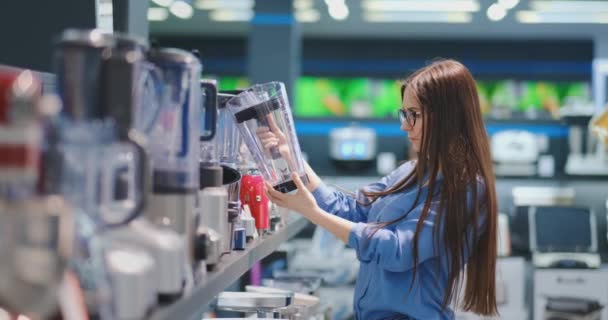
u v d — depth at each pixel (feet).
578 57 42.22
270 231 8.48
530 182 21.45
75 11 7.84
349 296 17.33
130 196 3.98
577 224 18.88
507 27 37.81
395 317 8.05
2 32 7.86
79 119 3.81
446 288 7.72
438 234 7.57
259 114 7.17
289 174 7.43
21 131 3.08
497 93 42.60
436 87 7.79
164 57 4.44
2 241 3.08
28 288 3.11
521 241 20.56
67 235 3.23
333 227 7.61
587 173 21.85
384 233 7.59
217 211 5.79
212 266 5.27
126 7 8.39
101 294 3.57
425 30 39.55
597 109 25.39
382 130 25.81
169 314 3.89
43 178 3.46
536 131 23.91
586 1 30.07
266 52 27.84
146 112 4.50
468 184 7.68
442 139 7.75
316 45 43.29
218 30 41.32
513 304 18.17
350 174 24.30
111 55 3.86
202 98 5.68
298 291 10.68
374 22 37.01
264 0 27.78
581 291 18.13
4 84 3.14
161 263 3.94
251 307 8.09
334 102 43.27
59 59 3.82
